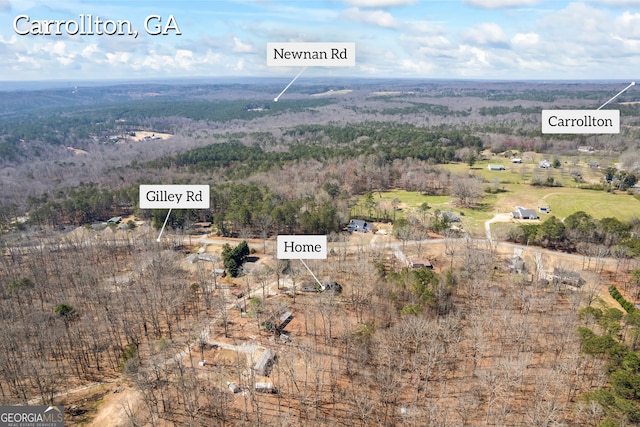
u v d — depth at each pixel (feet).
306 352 278.05
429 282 321.73
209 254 441.27
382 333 290.35
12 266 422.82
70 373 273.95
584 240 429.38
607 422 191.93
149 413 235.40
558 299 340.59
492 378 240.12
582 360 250.57
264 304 335.67
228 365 274.36
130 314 332.19
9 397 250.37
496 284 361.92
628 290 354.13
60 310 309.22
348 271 383.86
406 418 229.04
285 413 234.58
